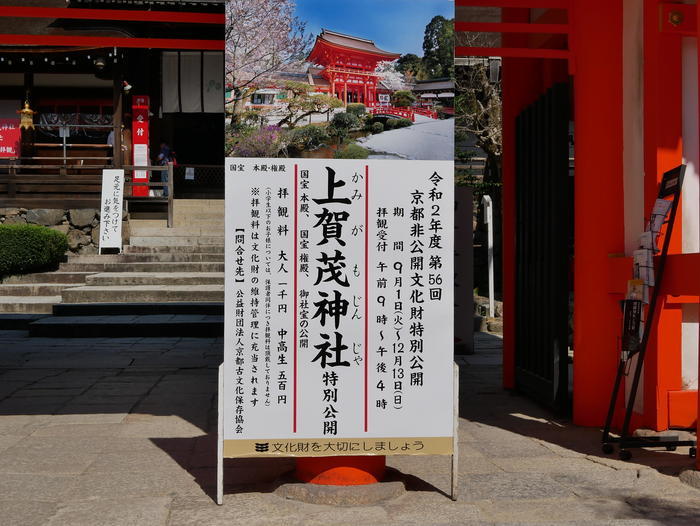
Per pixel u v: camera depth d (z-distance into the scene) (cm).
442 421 392
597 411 574
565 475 441
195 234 1680
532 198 693
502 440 533
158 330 1156
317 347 388
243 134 390
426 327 391
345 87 395
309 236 388
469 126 1515
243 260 386
